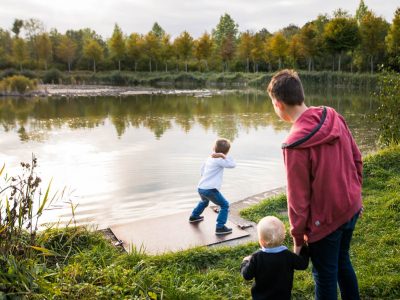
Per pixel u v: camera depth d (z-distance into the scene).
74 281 3.03
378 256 3.79
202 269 3.81
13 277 2.84
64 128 17.03
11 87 37.56
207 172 4.75
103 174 9.12
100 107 25.86
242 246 4.13
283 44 53.25
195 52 63.78
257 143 12.95
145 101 30.12
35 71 64.50
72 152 11.74
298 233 2.37
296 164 2.30
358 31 46.78
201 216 5.19
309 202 2.36
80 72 66.19
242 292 3.32
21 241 3.36
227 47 63.97
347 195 2.34
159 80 60.12
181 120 19.31
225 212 4.67
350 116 19.27
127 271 3.26
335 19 47.38
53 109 24.77
